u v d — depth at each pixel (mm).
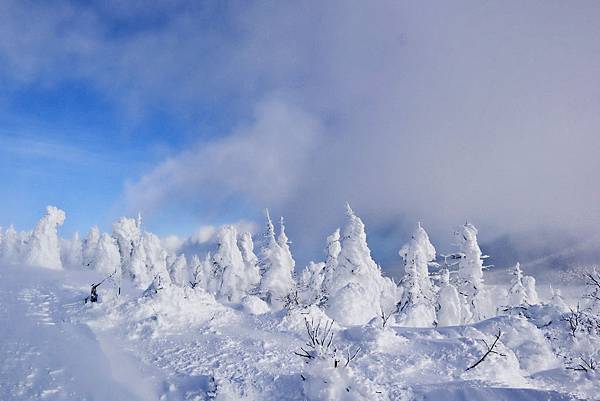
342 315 30266
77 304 21156
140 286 29969
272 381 14805
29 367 12617
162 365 15930
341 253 38375
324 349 14125
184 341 18906
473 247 44812
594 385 17734
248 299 27422
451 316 38344
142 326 19609
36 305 20359
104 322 19391
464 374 17609
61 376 12414
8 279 26406
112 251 49250
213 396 13312
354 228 38562
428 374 17547
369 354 19141
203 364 16375
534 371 20000
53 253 43438
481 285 44125
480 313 43656
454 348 19312
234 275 52250
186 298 23438
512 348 21531
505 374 17922
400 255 43906
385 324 22125
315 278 52156
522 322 23250
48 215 43844
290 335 21312
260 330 21922
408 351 19547
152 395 13195
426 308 36688
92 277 31234
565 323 24172
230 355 17672
